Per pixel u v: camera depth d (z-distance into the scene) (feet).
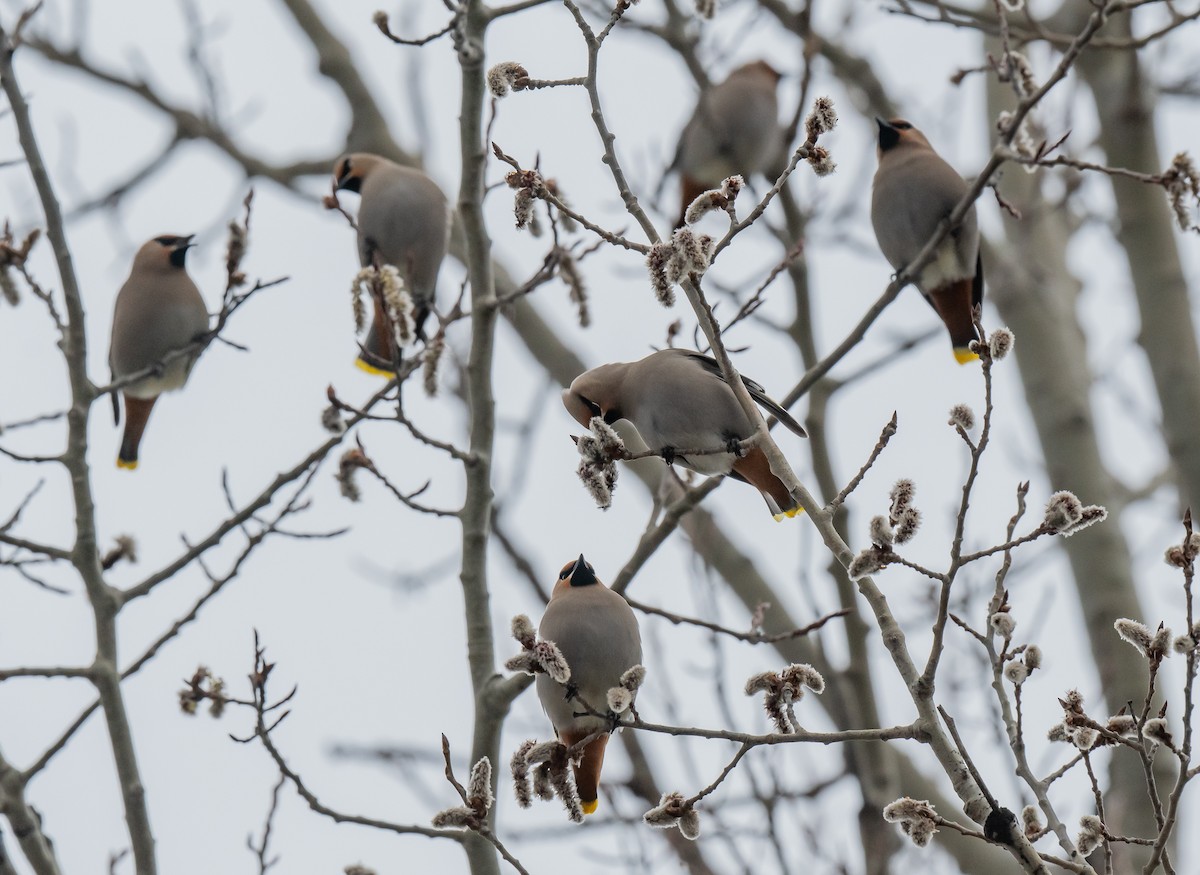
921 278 40.55
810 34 42.32
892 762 38.01
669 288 23.90
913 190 40.81
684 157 52.08
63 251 34.19
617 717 28.37
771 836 32.35
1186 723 21.98
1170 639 22.15
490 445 34.22
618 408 34.30
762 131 51.21
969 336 40.55
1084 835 22.62
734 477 33.94
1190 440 42.39
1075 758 23.26
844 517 39.83
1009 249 49.96
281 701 29.12
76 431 33.63
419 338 42.86
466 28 34.37
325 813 28.78
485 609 33.45
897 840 36.60
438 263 45.42
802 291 40.40
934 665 22.80
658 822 23.29
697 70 44.60
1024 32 41.60
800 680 23.45
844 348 33.99
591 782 29.01
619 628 29.40
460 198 35.27
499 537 38.73
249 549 33.30
